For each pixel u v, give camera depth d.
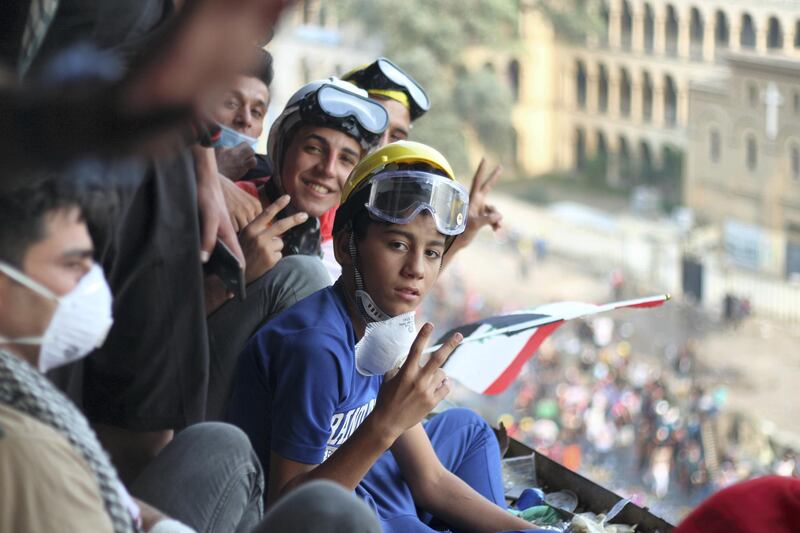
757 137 67.00
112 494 2.46
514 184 87.31
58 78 2.27
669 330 60.44
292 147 5.07
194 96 2.25
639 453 47.34
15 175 2.32
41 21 3.17
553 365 52.69
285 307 4.64
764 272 66.38
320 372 3.81
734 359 56.88
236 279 4.27
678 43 81.62
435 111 85.12
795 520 2.97
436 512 4.35
